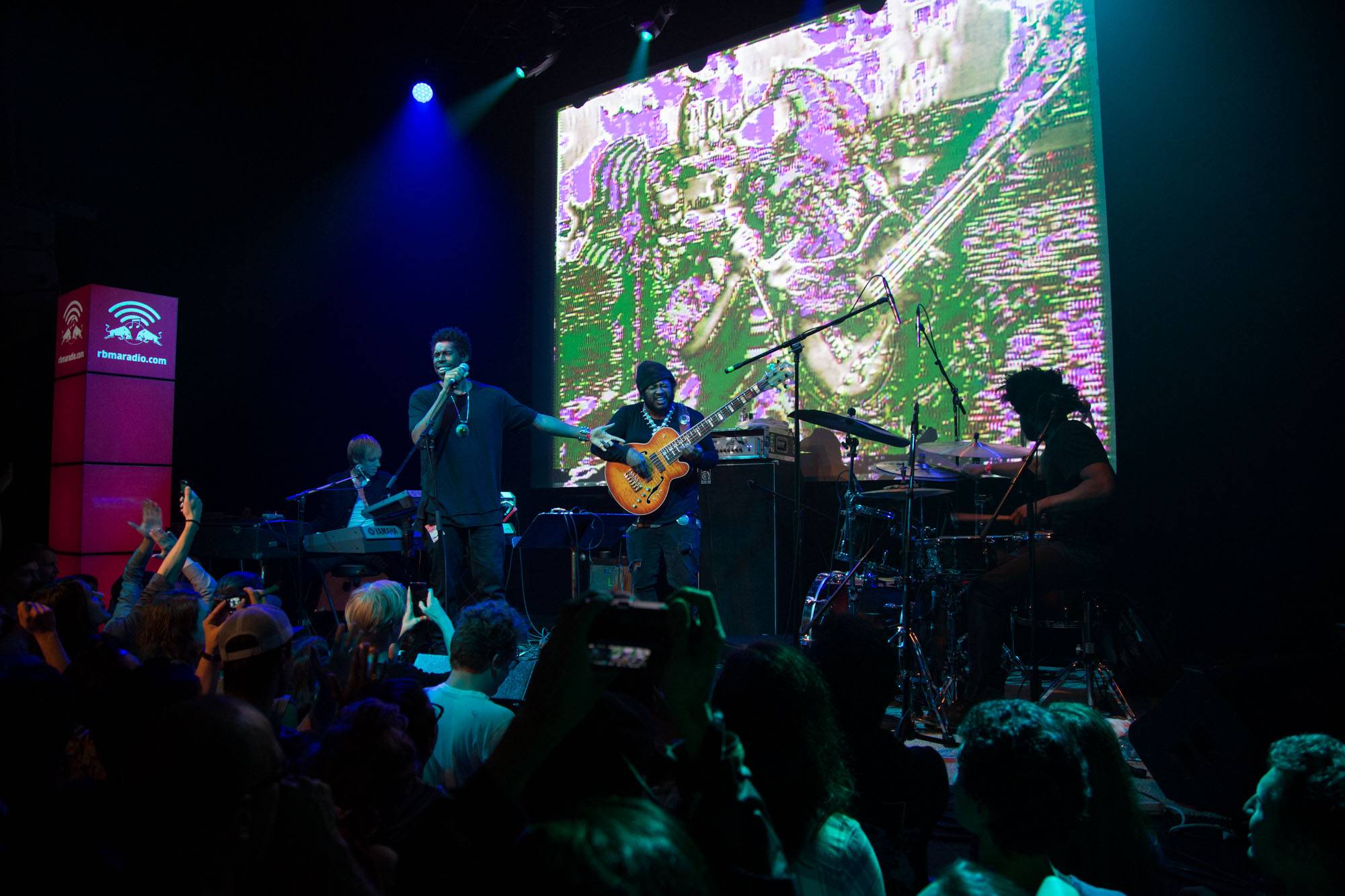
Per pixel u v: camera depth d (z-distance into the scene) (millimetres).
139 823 928
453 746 2053
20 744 1471
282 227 8664
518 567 7156
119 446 6711
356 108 8445
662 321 7176
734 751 904
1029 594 3725
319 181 8641
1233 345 5109
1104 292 5453
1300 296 4961
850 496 4684
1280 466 4973
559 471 7633
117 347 6742
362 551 5320
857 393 6223
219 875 933
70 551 6586
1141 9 5445
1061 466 3922
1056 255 5617
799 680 1346
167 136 8156
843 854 1315
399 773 1391
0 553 7375
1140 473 5293
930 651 4363
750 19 6875
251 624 1867
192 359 8281
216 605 2225
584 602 906
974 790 1325
